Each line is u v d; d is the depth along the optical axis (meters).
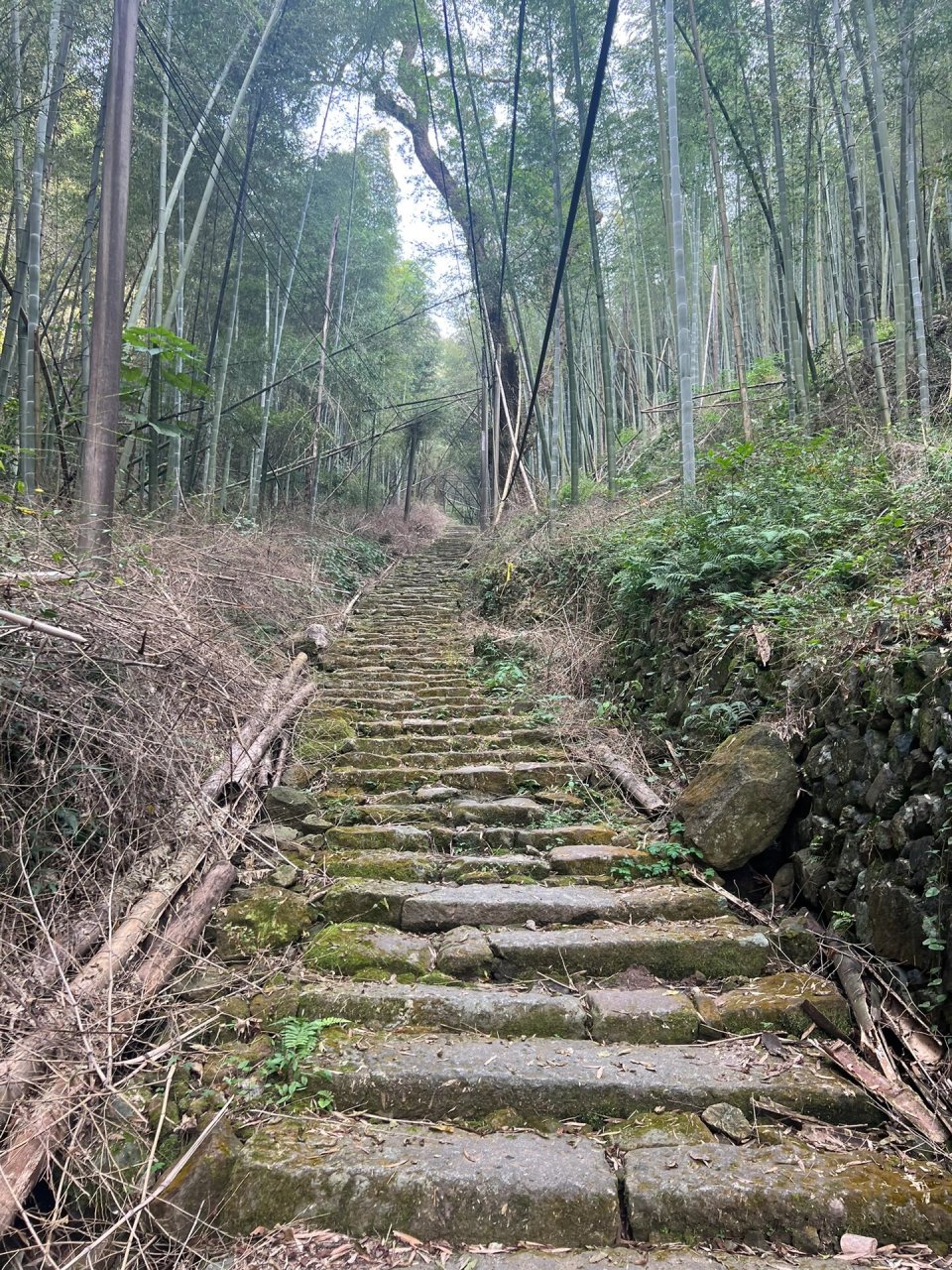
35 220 4.72
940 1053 2.06
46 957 2.20
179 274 6.10
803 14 6.33
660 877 3.07
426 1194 1.74
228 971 2.51
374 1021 2.35
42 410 5.70
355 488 15.49
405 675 5.96
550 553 7.09
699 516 4.61
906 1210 1.68
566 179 9.15
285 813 3.59
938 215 8.24
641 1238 1.69
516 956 2.60
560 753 4.36
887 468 4.25
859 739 2.68
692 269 10.24
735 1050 2.21
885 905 2.34
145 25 5.81
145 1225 1.73
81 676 2.73
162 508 6.01
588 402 12.44
